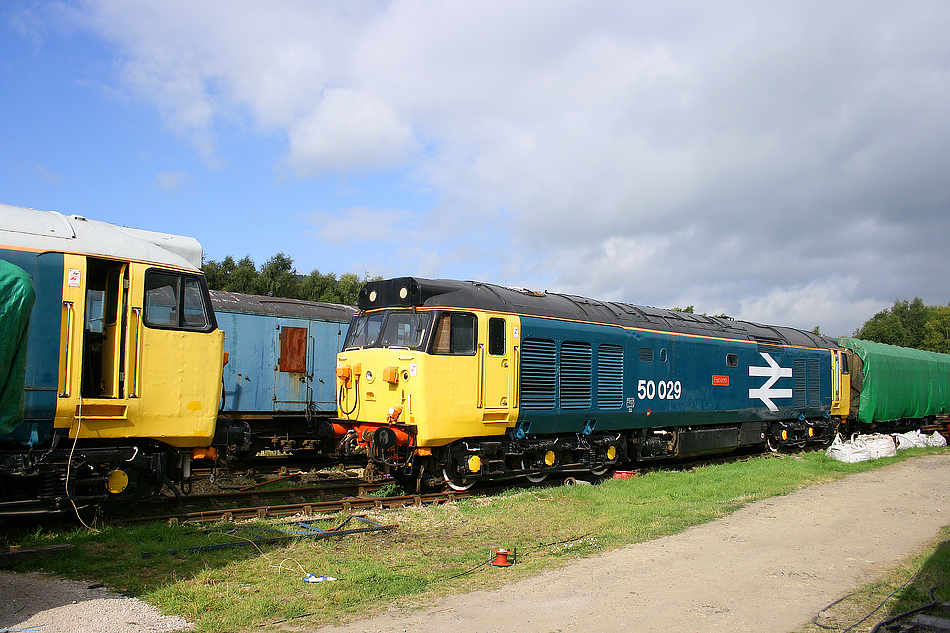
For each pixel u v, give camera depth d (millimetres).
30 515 7727
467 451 10562
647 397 13758
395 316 10664
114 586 5883
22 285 5438
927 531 8922
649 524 9055
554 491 11094
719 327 16781
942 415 26562
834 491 12172
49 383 7176
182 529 7730
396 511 9391
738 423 17047
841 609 5777
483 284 11594
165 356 8078
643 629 5211
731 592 6203
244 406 14266
